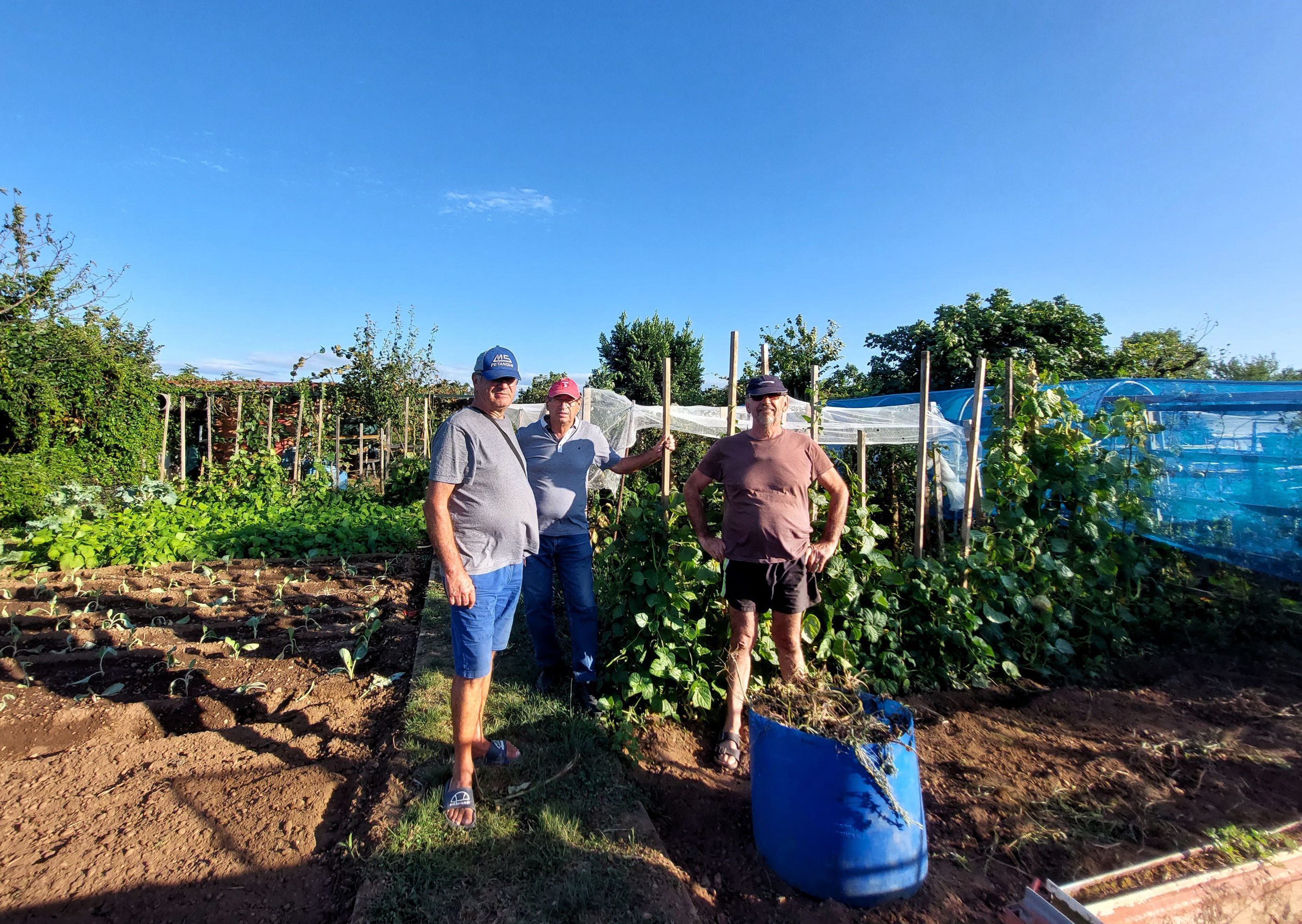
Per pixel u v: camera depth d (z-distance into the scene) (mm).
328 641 5105
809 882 2449
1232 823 2887
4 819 2750
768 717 2703
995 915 2402
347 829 2732
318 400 14039
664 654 3596
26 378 10688
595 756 3186
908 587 4465
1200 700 4195
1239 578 5398
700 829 2867
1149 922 2029
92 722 3588
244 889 2391
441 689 3863
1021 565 4844
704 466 3488
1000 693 4320
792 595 3303
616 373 23094
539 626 3871
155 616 5539
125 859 2506
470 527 2787
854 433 7684
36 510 9398
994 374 5641
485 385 2828
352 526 8797
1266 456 5270
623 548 3920
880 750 2412
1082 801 3070
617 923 2186
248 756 3318
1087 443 5141
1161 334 15062
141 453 12180
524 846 2539
